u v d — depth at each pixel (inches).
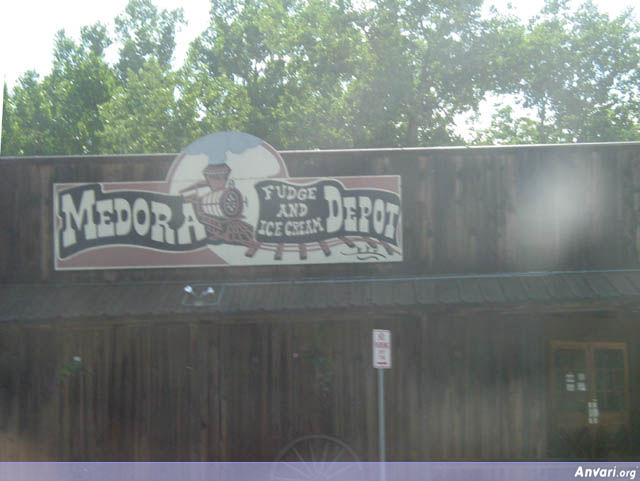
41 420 406.9
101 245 414.0
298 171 412.5
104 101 1616.6
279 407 406.9
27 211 417.4
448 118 1250.6
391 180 410.6
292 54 1261.1
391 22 1175.0
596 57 1299.2
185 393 407.5
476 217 409.1
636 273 398.0
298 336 410.0
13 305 391.9
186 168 413.4
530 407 406.9
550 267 404.8
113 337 411.2
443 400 406.3
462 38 1203.2
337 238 410.3
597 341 430.3
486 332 410.0
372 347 408.2
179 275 412.2
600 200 407.2
